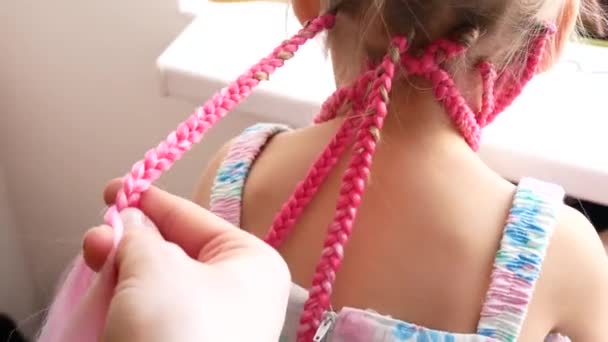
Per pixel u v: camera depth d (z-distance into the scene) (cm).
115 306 33
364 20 50
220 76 73
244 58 75
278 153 58
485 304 50
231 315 34
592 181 62
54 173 103
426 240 51
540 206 52
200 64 74
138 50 86
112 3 84
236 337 34
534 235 51
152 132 93
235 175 59
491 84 54
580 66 71
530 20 52
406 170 52
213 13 81
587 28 71
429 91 51
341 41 53
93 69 90
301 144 57
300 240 53
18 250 110
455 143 53
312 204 53
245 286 36
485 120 55
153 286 34
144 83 89
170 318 33
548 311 52
